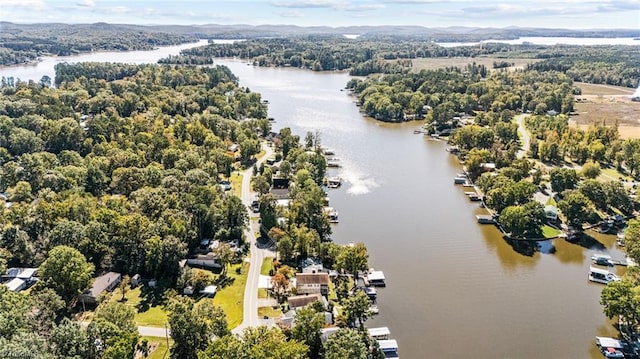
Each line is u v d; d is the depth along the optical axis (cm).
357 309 11738
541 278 14675
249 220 17525
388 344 11338
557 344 11719
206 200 16825
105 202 16712
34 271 13550
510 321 12556
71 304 12300
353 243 16538
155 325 11650
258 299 12850
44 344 9075
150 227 14512
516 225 16950
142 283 13550
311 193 17738
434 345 11588
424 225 18138
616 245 16688
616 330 12219
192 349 10250
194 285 13138
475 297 13600
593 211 17950
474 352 11388
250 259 14962
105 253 14112
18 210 15512
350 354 9569
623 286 11900
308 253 15075
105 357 9262
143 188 17812
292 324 11406
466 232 17638
